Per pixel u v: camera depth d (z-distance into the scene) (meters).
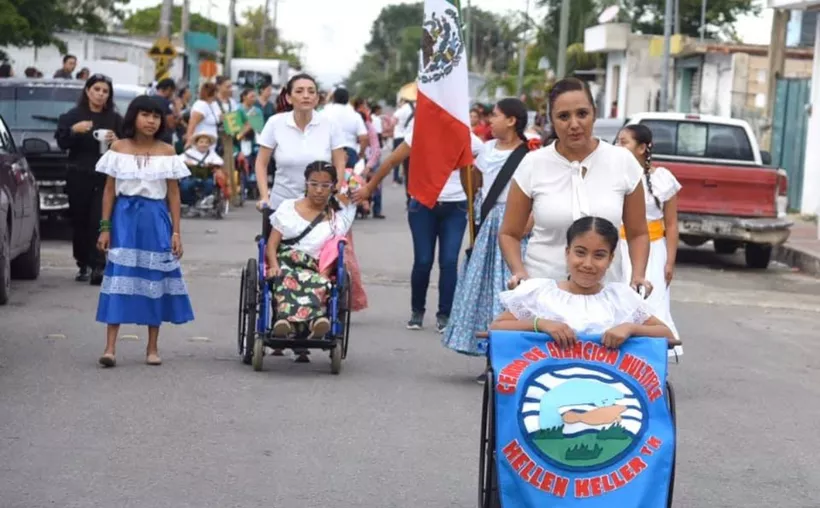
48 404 8.58
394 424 8.35
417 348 11.27
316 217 9.98
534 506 5.39
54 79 19.47
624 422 5.43
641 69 47.66
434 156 10.16
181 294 10.07
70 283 14.45
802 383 10.41
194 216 23.05
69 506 6.42
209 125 23.06
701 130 19.58
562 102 6.27
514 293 5.80
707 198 18.78
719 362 11.27
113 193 9.96
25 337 11.05
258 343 9.82
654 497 5.38
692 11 57.06
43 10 31.88
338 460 7.45
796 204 28.52
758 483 7.34
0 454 7.34
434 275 16.45
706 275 18.44
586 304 5.78
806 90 28.22
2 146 13.69
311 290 9.76
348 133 20.53
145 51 52.78
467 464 7.45
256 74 60.34
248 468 7.22
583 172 6.40
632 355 5.57
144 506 6.46
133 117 9.89
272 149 11.16
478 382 9.82
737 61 38.38
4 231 12.65
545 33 52.59
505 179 9.74
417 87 10.19
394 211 27.03
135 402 8.72
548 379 5.50
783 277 18.56
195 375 9.67
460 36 10.10
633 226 6.57
